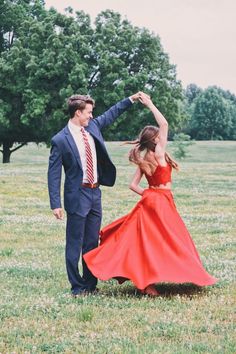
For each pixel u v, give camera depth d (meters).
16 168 42.44
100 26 58.38
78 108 7.88
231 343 5.75
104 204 20.81
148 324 6.47
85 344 5.80
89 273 8.03
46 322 6.57
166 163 8.23
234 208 19.73
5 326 6.43
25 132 58.53
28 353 5.53
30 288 8.33
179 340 5.90
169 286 8.31
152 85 57.88
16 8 58.81
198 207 20.02
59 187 7.90
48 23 55.50
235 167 45.88
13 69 53.88
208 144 91.19
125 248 7.91
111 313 6.93
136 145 8.30
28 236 13.64
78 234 7.91
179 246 7.88
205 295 7.79
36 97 52.28
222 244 12.32
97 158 8.02
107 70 55.09
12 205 20.59
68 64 53.56
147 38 57.69
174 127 59.59
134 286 8.40
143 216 8.06
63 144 7.85
